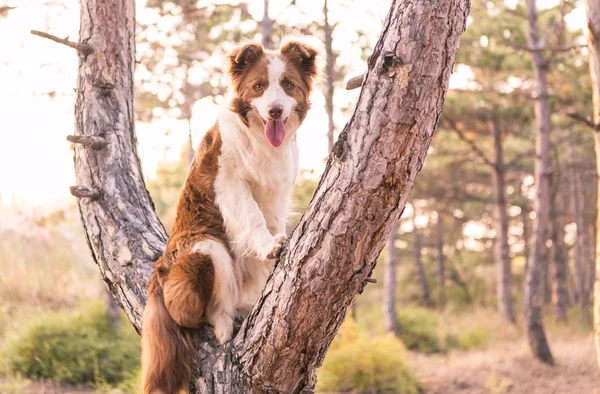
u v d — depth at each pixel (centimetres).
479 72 1528
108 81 420
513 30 1405
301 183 1405
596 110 664
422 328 1576
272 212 403
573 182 2181
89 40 420
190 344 338
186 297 336
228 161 378
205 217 378
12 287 1202
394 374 1048
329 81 1002
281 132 376
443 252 3094
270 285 286
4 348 959
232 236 375
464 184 1994
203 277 346
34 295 1182
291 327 276
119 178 404
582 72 1469
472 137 1738
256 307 297
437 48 233
